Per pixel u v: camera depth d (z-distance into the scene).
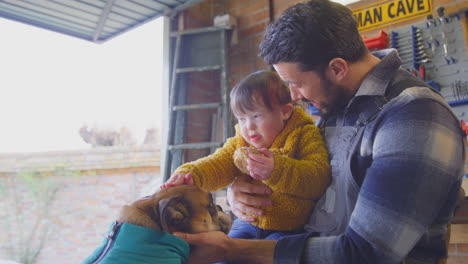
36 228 5.53
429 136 0.93
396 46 2.84
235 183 1.34
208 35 3.70
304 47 1.07
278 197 1.25
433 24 2.73
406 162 0.92
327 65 1.09
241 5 3.86
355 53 1.12
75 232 5.55
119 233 0.99
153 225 1.01
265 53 1.16
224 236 1.06
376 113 1.07
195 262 1.05
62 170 5.62
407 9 2.86
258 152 1.16
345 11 1.13
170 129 3.54
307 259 1.00
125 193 5.53
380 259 0.91
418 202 0.90
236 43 3.78
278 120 1.33
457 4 2.66
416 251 1.04
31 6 3.36
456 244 2.57
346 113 1.17
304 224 1.24
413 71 2.69
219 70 3.74
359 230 0.94
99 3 3.32
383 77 1.10
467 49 2.59
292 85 1.19
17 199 5.64
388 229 0.90
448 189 0.94
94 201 5.58
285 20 1.11
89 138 7.73
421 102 0.98
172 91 3.58
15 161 5.66
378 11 2.99
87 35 3.99
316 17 1.08
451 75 2.64
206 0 3.98
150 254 0.94
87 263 0.98
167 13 3.66
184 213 1.04
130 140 7.67
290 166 1.14
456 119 1.02
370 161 1.05
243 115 1.36
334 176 1.17
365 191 0.96
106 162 5.55
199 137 3.70
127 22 3.73
